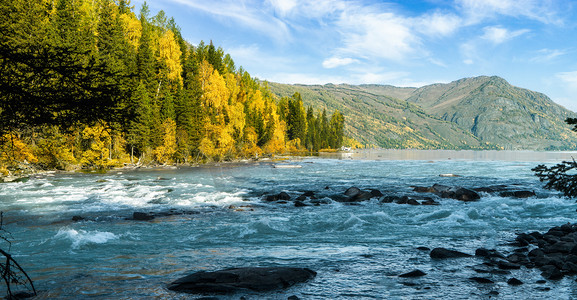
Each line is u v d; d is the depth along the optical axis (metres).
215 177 44.78
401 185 36.75
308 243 13.74
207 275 8.81
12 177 40.22
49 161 49.78
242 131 94.62
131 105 7.07
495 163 83.38
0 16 37.75
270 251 12.43
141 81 63.97
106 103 6.59
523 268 9.92
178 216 20.22
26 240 14.05
